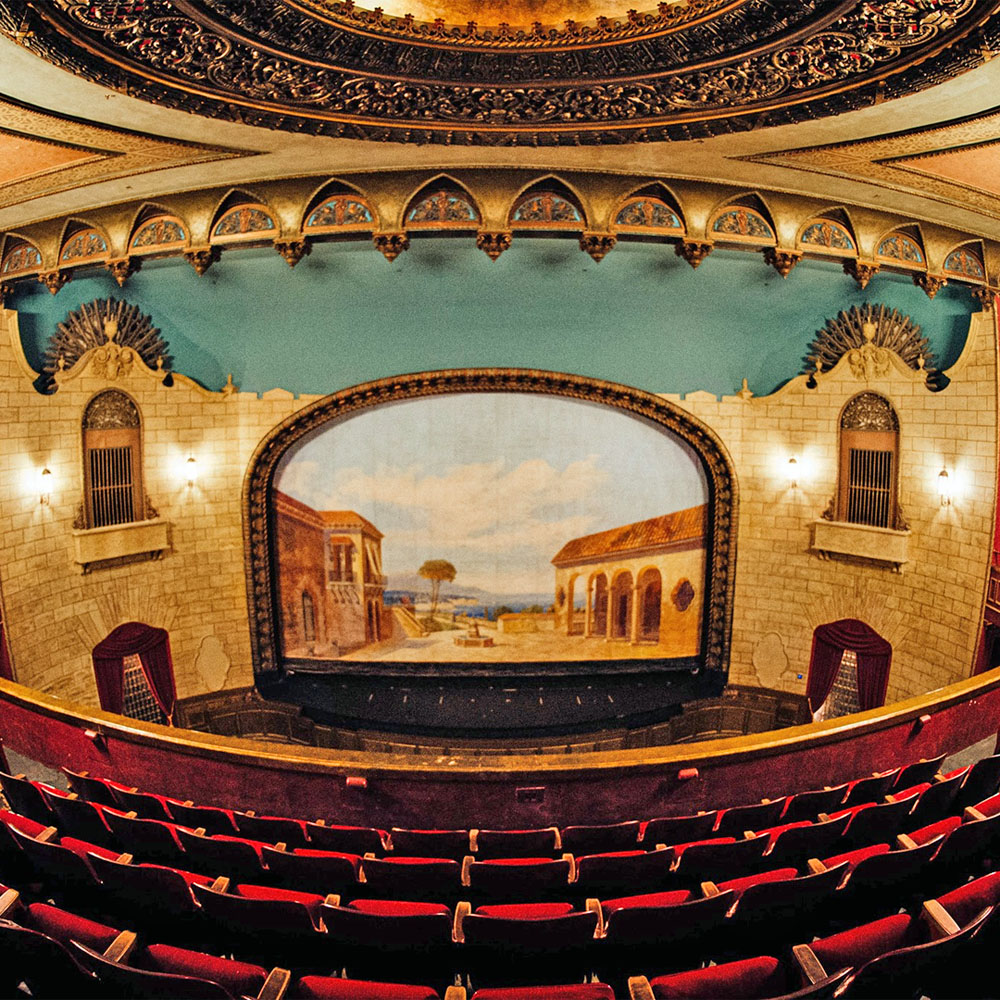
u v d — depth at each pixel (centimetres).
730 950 489
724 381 1513
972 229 1103
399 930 449
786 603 1559
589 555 1611
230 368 1497
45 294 1288
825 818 595
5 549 1268
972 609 1316
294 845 604
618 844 599
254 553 1577
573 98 771
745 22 621
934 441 1368
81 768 714
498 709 1588
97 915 523
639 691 1625
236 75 684
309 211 1073
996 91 638
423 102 775
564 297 1381
